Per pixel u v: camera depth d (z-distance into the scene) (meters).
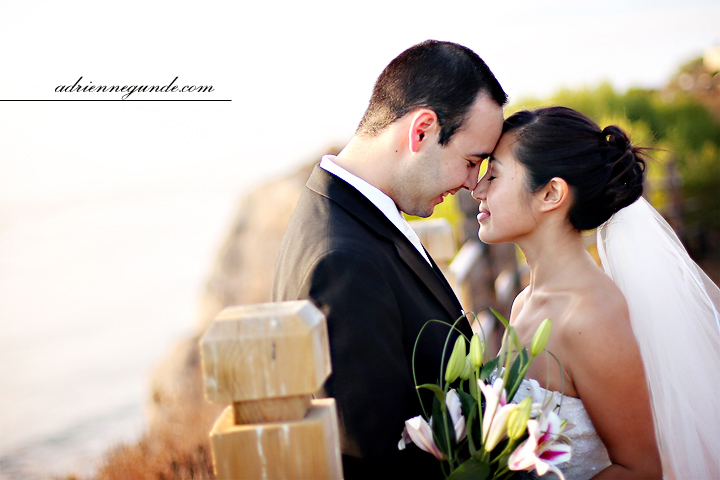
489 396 1.21
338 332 1.48
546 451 1.26
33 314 18.91
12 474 8.29
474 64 1.83
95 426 10.77
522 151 1.83
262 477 0.87
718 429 1.92
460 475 1.21
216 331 0.87
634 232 2.00
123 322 18.20
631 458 1.60
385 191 1.86
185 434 5.52
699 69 13.81
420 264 1.73
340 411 1.46
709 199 9.93
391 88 1.83
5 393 13.10
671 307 1.95
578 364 1.63
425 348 1.64
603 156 1.77
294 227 1.73
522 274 6.11
